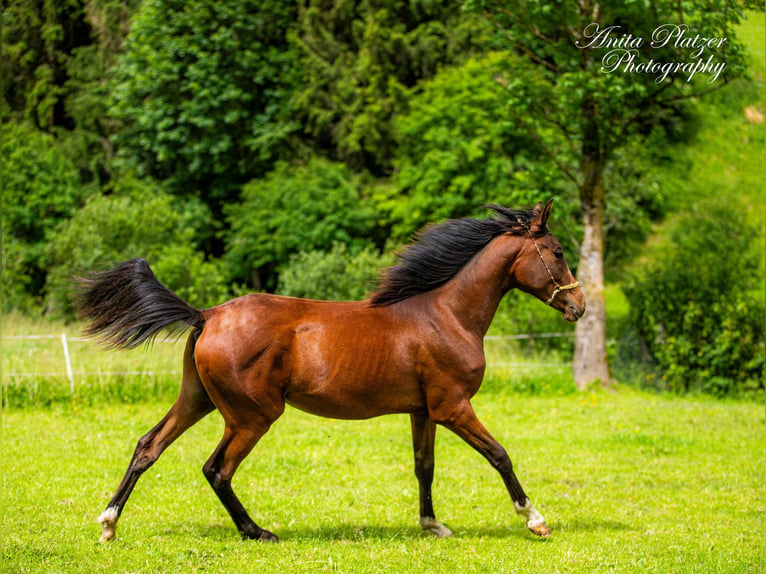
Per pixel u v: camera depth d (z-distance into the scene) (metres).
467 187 22.50
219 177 28.39
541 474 9.98
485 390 16.20
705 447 11.77
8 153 25.27
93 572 5.94
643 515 8.23
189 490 8.72
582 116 17.25
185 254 22.06
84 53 29.14
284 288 21.75
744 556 6.85
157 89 27.20
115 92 27.31
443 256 7.16
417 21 28.77
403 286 7.10
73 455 10.09
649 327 18.19
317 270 20.98
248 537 6.91
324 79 27.92
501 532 7.50
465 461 10.62
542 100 17.47
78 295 6.84
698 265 18.53
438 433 12.35
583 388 17.14
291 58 28.14
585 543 7.07
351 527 7.55
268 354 6.68
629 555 6.75
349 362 6.80
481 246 7.30
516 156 23.73
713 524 7.93
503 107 18.56
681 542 7.25
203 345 6.70
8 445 10.44
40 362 14.20
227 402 6.70
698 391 17.45
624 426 13.23
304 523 7.66
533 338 18.95
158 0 26.62
